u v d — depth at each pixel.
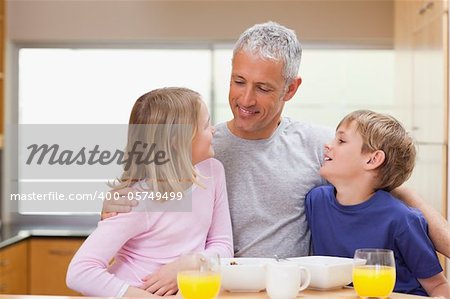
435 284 2.44
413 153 2.53
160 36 6.12
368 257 2.05
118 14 6.15
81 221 6.22
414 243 2.41
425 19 4.71
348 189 2.52
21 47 6.37
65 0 6.16
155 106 2.47
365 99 6.22
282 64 2.52
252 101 2.54
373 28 6.06
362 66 6.21
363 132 2.48
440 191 4.31
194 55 6.31
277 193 2.72
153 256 2.43
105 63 6.35
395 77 5.68
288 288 2.04
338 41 6.14
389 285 2.04
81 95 6.36
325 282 2.18
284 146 2.79
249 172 2.74
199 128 2.49
